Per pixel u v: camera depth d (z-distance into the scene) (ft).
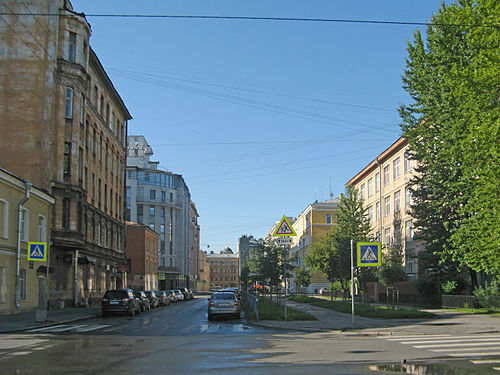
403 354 39.14
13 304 89.25
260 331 62.28
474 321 71.72
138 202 303.68
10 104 111.45
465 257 81.41
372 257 65.87
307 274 231.30
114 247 171.53
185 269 352.69
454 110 85.35
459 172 92.89
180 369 32.09
